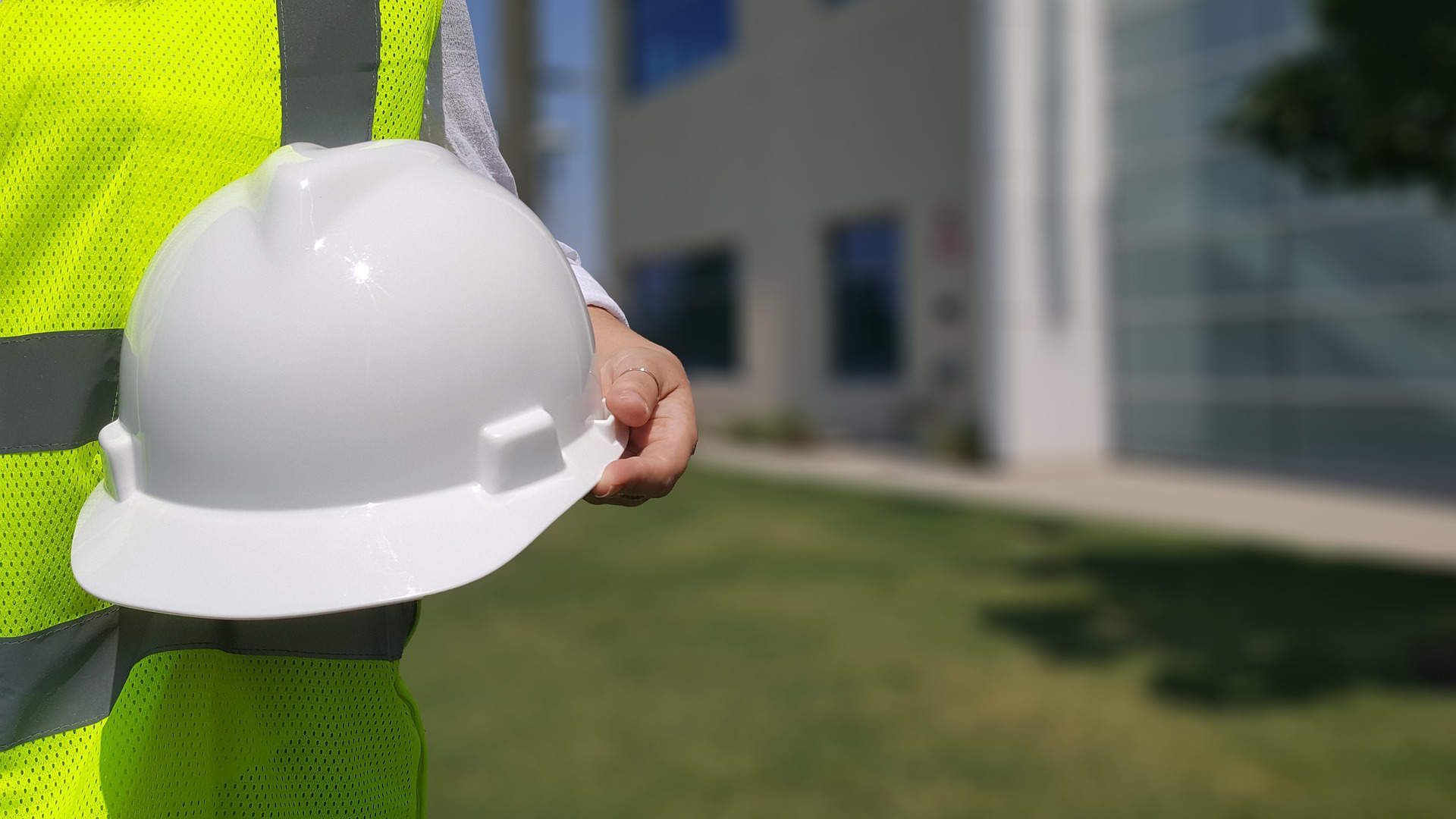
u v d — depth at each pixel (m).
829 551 7.55
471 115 1.17
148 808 0.92
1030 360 11.61
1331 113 4.75
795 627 5.43
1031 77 11.42
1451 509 8.53
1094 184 11.76
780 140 15.89
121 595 0.77
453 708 4.22
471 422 0.82
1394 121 4.48
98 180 0.90
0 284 0.89
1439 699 4.17
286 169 0.81
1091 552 7.25
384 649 0.97
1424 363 8.99
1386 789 3.36
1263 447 10.48
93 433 0.92
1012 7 11.29
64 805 0.89
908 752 3.72
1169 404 11.43
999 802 3.29
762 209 16.38
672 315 19.47
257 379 0.77
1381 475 9.40
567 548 7.95
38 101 0.89
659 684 4.52
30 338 0.89
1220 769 3.54
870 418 14.61
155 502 0.82
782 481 11.63
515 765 3.61
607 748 3.77
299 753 0.96
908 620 5.53
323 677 0.95
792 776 3.51
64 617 0.90
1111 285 11.96
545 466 0.86
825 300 15.42
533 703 4.28
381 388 0.79
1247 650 4.90
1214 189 10.70
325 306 0.78
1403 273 9.11
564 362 0.89
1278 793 3.34
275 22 0.94
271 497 0.78
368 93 0.97
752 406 17.00
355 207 0.81
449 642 5.24
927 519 8.73
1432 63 4.26
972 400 12.77
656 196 19.25
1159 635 5.17
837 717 4.08
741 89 16.70
